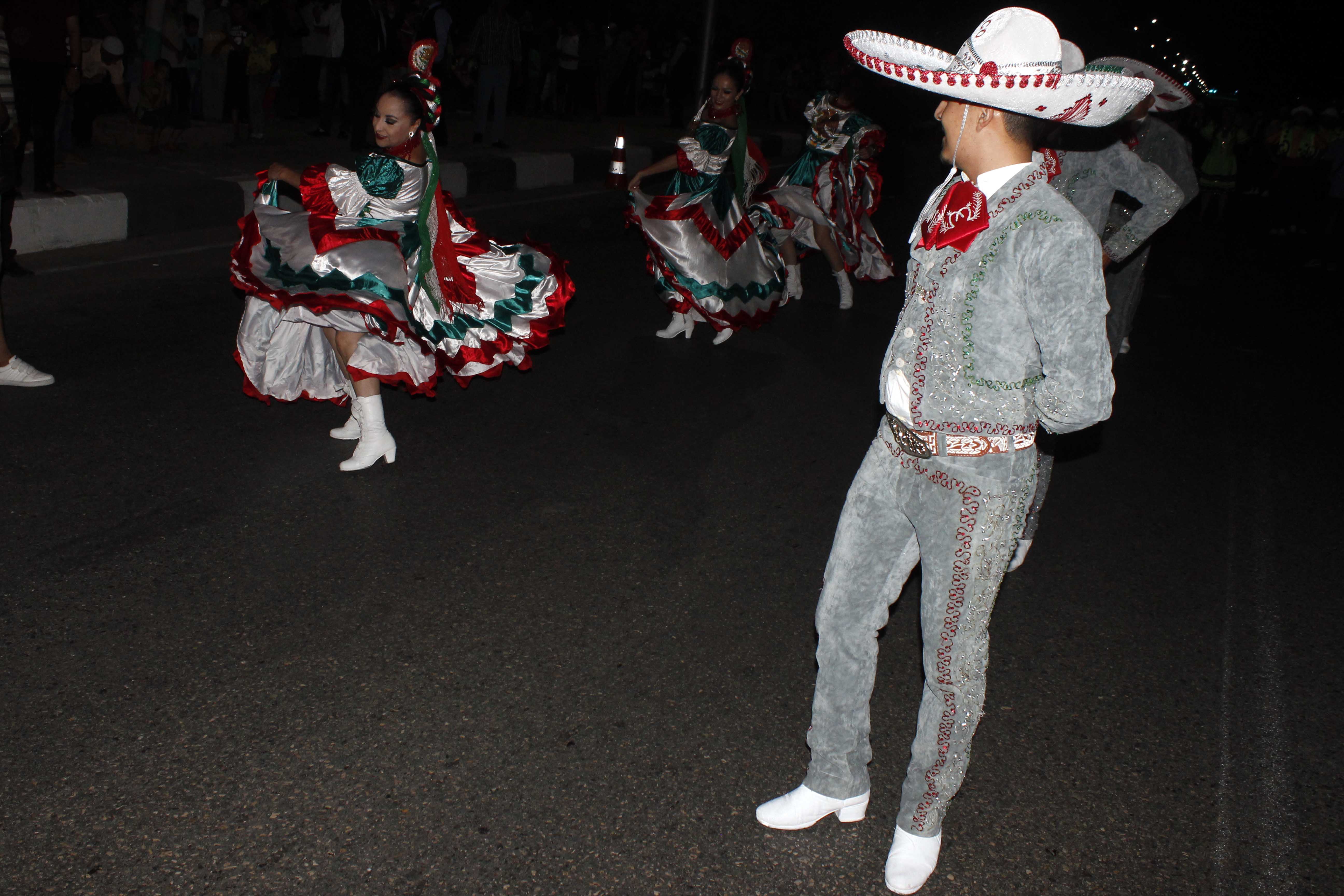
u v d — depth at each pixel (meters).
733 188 6.82
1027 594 4.21
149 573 3.75
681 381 6.33
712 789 2.93
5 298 6.48
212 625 3.48
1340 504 5.39
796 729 3.22
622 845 2.70
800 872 2.66
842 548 2.56
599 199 12.36
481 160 12.18
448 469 4.83
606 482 4.85
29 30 7.35
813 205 8.13
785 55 24.08
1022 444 2.30
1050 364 2.13
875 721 3.30
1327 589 4.44
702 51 14.15
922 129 19.75
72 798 2.69
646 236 6.76
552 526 4.39
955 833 2.84
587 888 2.55
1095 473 5.58
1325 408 7.09
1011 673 3.62
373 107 11.79
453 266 4.97
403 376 4.73
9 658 3.22
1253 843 2.88
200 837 2.61
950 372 2.25
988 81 2.04
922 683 3.53
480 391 5.86
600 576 4.02
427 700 3.20
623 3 23.48
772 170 16.58
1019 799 2.99
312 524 4.21
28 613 3.45
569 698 3.28
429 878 2.54
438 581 3.88
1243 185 22.09
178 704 3.08
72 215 7.68
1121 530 4.89
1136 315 9.48
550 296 5.33
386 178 4.60
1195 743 3.31
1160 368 7.79
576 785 2.90
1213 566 4.59
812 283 9.34
